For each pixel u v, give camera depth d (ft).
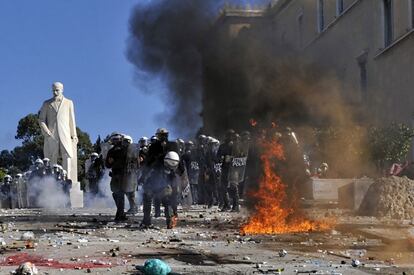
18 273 23.75
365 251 31.71
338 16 150.92
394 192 52.85
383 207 52.47
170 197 45.75
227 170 65.57
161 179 45.75
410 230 40.40
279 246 34.17
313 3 169.37
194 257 29.66
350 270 25.26
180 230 44.37
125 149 53.72
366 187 61.93
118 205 54.19
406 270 25.29
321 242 36.04
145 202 46.80
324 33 160.66
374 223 46.57
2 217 62.28
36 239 38.06
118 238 39.11
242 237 38.99
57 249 32.55
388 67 123.54
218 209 70.69
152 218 56.90
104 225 49.44
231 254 30.76
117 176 53.93
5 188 104.06
